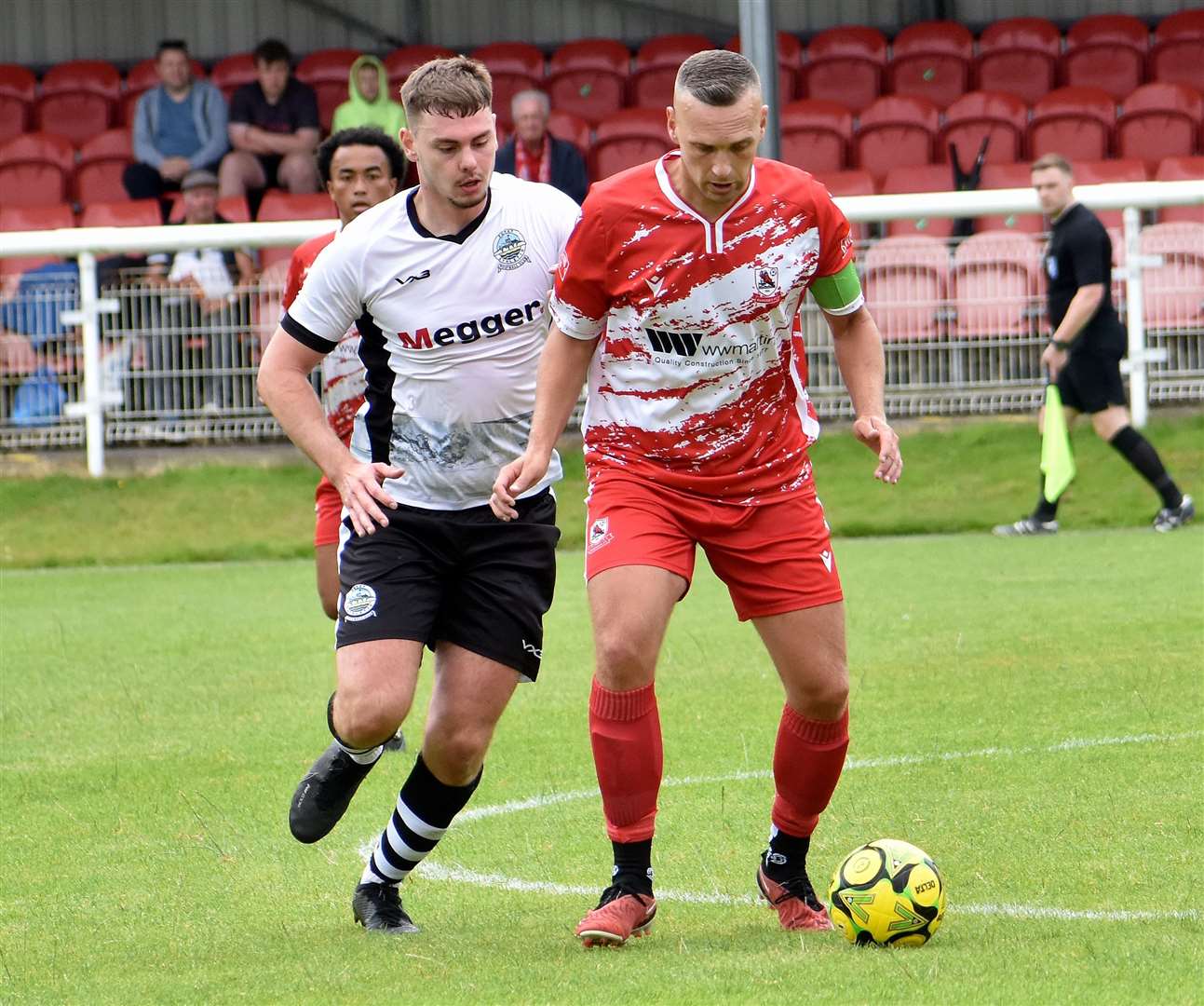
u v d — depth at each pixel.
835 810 19.88
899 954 14.30
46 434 50.78
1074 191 49.00
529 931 15.84
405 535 16.19
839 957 14.28
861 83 69.31
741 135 14.26
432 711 16.09
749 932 15.47
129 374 50.12
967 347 49.53
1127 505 46.50
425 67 15.64
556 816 20.44
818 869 17.64
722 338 15.21
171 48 59.84
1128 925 15.03
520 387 16.23
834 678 15.48
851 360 16.28
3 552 47.16
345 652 15.91
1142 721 23.94
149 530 48.31
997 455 49.09
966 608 33.88
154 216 58.78
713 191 14.59
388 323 16.14
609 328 15.56
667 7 76.94
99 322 49.97
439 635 16.42
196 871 18.72
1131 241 48.88
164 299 49.81
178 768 23.80
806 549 15.52
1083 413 44.59
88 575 44.91
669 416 15.48
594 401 15.93
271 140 59.03
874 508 47.50
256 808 21.47
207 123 60.09
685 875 17.69
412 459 16.25
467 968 14.52
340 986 14.18
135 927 16.59
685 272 15.05
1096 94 65.00
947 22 70.88
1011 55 68.75
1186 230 48.94
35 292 50.03
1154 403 49.88
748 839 18.98
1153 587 35.41
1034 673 27.50
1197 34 68.75
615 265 15.16
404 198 16.19
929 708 25.39
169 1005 13.83
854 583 37.84
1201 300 49.03
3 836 20.47
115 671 31.31
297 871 18.61
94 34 77.56
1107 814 19.17
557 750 23.98
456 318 16.00
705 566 43.38
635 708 15.27
